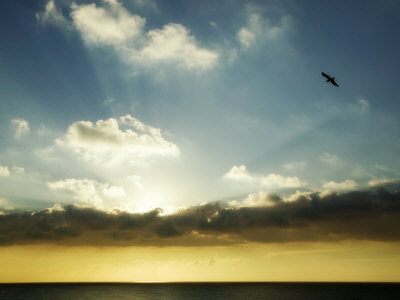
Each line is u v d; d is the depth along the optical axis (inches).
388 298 7716.5
